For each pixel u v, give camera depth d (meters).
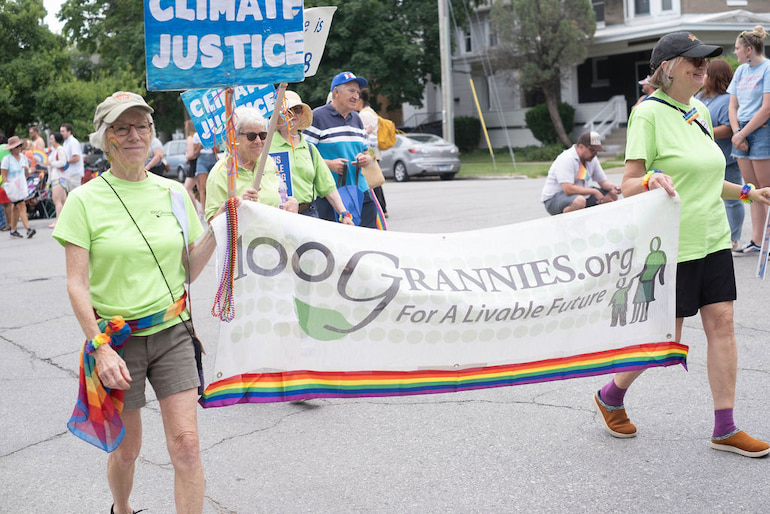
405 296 3.70
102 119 3.12
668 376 5.31
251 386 3.52
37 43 30.58
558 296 3.92
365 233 3.69
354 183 6.38
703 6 29.88
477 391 5.30
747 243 9.20
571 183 9.05
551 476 3.97
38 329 7.60
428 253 3.79
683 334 6.23
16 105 29.84
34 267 11.26
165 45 3.16
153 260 3.19
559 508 3.64
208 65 3.22
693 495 3.69
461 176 25.59
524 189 17.84
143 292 3.16
